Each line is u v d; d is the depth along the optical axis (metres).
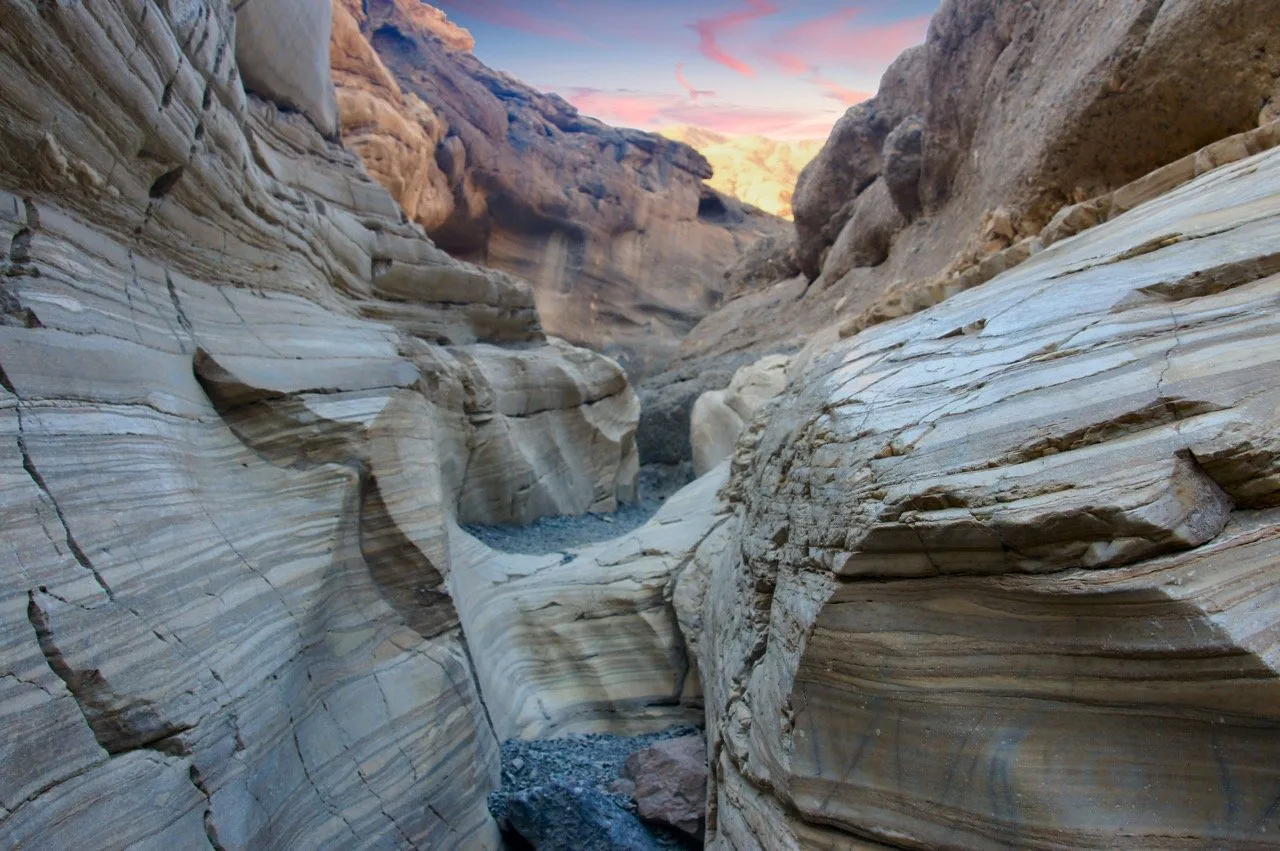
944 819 2.67
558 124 30.86
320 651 4.77
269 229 6.48
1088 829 2.26
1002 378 3.12
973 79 12.80
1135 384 2.57
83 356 3.69
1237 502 2.28
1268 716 1.96
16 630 2.81
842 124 19.64
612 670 7.43
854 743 3.04
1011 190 8.84
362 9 24.30
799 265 23.14
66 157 4.00
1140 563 2.21
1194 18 5.79
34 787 2.66
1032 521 2.38
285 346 5.76
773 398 8.36
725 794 4.29
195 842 3.25
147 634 3.33
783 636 3.87
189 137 5.04
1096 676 2.31
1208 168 4.07
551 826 5.35
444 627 5.73
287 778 4.07
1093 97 6.80
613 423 13.64
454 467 9.15
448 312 10.67
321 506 5.11
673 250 31.27
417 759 5.04
